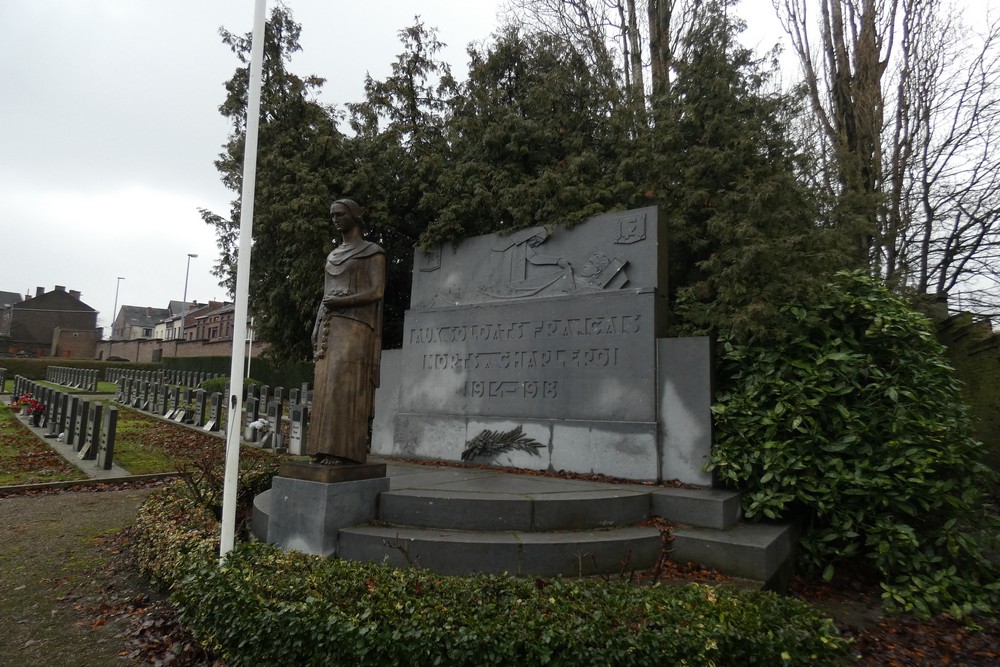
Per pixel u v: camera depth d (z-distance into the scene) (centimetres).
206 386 2255
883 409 611
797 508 662
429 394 932
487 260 919
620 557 515
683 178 955
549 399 798
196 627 385
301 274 1088
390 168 1081
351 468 535
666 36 1447
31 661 415
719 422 668
